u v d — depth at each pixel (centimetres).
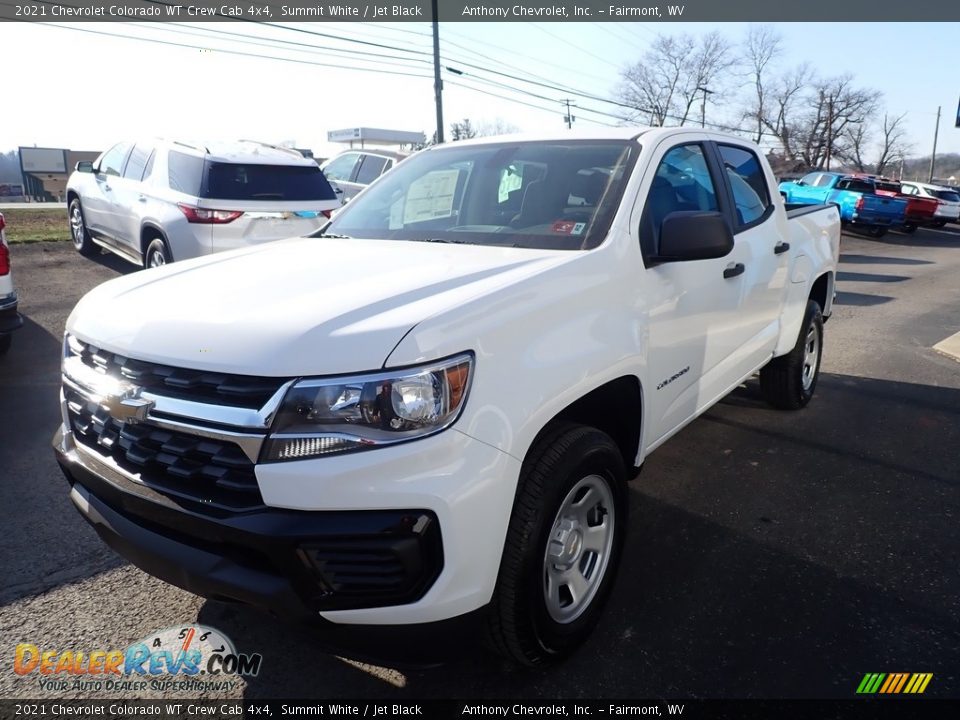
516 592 229
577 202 315
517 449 223
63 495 387
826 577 325
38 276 966
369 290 239
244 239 801
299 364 201
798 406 550
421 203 362
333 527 198
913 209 2636
